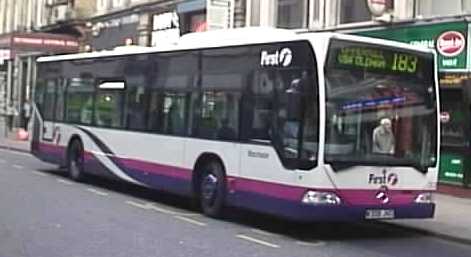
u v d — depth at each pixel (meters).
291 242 13.60
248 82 15.05
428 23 21.78
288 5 28.59
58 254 11.35
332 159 13.47
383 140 14.01
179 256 11.57
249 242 13.27
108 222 14.70
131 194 19.83
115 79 20.39
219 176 15.84
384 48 14.09
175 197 19.61
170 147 17.59
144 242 12.67
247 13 30.36
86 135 21.78
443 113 21.28
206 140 16.28
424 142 14.48
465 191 20.66
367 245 13.69
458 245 14.27
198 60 16.80
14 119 51.50
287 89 13.94
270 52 14.48
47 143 24.34
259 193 14.53
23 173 24.16
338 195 13.54
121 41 41.50
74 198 18.27
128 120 19.56
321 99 13.41
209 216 16.19
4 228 13.52
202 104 16.53
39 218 14.79
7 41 46.06
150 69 18.73
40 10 53.88
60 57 23.84
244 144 15.04
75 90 22.69
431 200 14.55
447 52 21.11
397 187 14.10
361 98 13.84
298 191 13.59
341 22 25.89
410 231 15.52
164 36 36.75
